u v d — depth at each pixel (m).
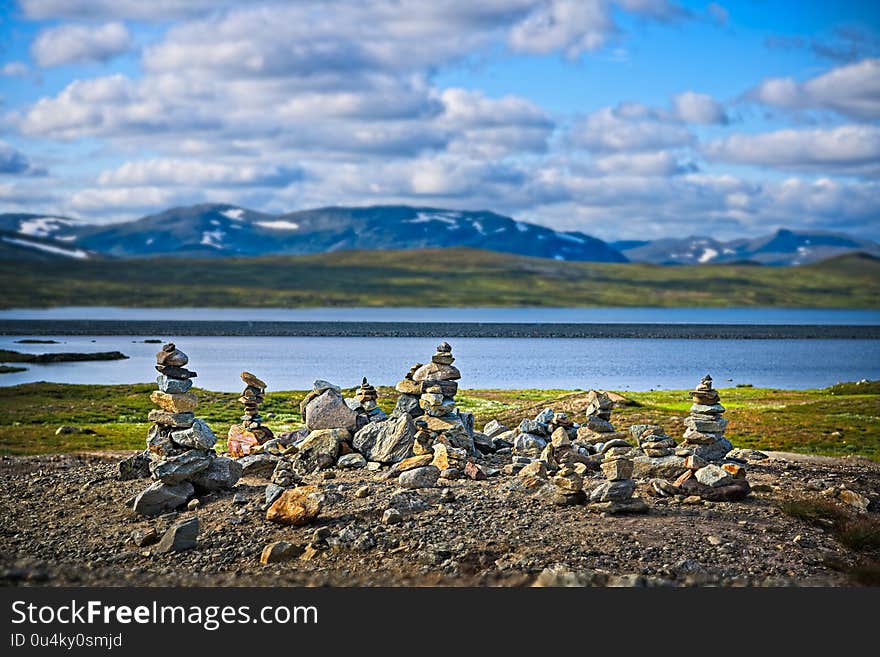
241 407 71.50
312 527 23.48
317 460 31.31
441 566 20.45
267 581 19.61
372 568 20.52
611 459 25.33
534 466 28.80
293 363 149.38
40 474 32.53
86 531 23.98
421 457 30.28
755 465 35.66
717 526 24.02
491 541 22.20
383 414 35.62
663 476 29.00
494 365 152.12
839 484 31.75
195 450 26.69
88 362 145.50
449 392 33.84
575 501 25.73
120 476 30.17
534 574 19.78
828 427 56.91
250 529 23.47
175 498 25.72
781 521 24.98
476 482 28.77
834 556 21.86
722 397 89.06
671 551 21.62
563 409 63.34
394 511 24.11
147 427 58.38
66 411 68.38
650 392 97.00
